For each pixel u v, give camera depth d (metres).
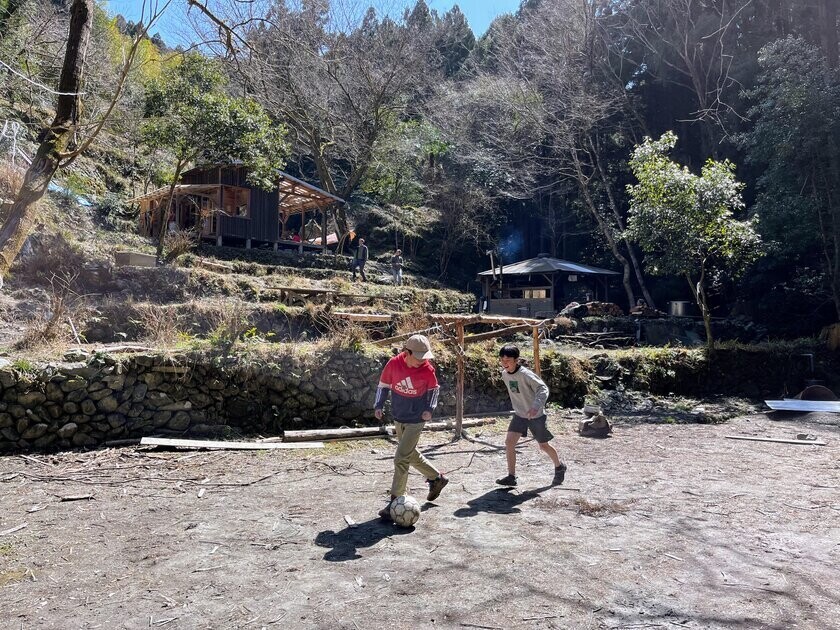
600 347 18.27
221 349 8.64
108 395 7.62
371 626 2.95
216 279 15.91
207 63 17.64
